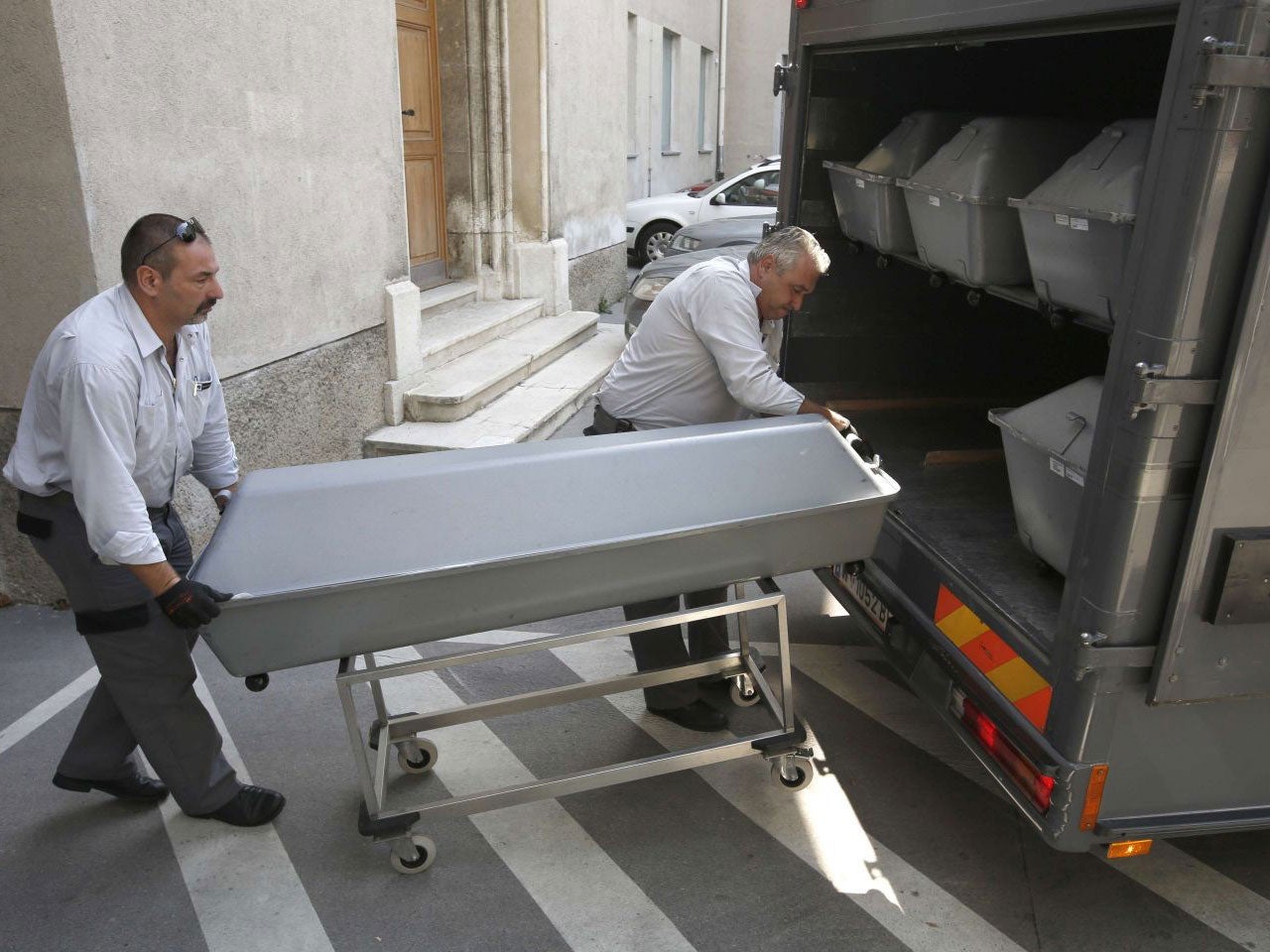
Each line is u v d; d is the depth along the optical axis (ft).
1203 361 5.86
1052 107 12.95
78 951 7.64
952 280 11.39
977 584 8.56
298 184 15.05
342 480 7.88
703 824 9.17
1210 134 5.41
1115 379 6.24
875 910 8.13
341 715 10.84
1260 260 5.57
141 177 11.75
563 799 9.49
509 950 7.70
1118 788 6.93
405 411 18.94
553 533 7.77
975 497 11.03
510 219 25.49
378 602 7.43
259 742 10.32
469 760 10.12
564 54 26.14
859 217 12.22
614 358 24.62
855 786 9.75
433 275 24.73
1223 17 5.26
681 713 10.66
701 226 29.86
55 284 11.20
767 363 9.45
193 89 12.55
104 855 8.66
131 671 8.06
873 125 12.67
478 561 7.47
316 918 8.00
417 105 22.99
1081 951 7.74
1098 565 6.44
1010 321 14.52
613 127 31.76
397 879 8.45
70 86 10.52
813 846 8.89
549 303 26.50
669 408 10.22
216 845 8.81
